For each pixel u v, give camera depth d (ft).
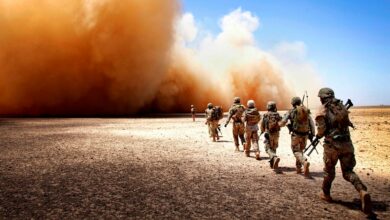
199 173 22.11
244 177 21.02
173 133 51.49
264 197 16.66
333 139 15.38
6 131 54.54
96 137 45.01
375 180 20.40
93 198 16.33
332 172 15.72
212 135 41.16
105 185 18.83
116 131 54.80
